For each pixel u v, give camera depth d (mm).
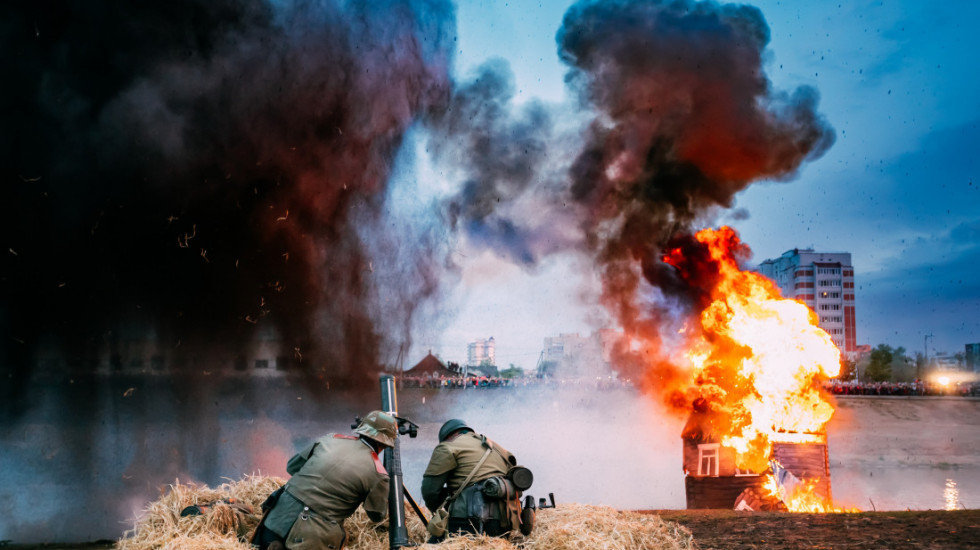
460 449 5250
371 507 4742
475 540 4711
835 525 6129
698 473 12039
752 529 6141
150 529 4961
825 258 155000
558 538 4902
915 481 18500
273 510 4664
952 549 4945
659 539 5281
